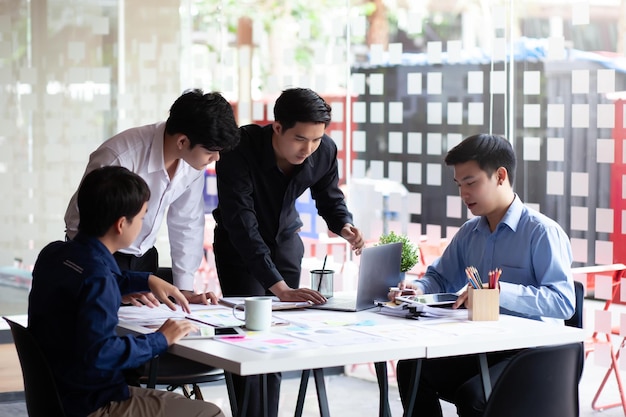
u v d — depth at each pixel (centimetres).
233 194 391
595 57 458
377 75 558
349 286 583
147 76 578
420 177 540
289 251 419
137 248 387
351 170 575
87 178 299
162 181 374
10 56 559
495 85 499
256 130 400
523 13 486
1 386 540
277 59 595
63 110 565
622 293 459
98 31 568
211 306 360
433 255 536
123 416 292
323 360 272
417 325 323
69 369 291
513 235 369
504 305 342
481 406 334
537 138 483
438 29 526
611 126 453
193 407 298
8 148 561
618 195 453
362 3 562
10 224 564
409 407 325
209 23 590
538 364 295
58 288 289
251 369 262
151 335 289
